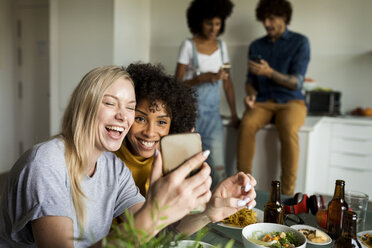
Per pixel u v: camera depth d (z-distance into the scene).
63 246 0.78
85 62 3.42
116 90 0.88
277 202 1.04
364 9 3.18
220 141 2.84
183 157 0.61
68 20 3.45
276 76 2.72
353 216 0.84
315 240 0.99
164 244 0.51
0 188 3.44
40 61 4.07
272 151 2.82
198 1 2.81
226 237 1.00
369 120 2.98
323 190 3.24
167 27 3.84
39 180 0.80
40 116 4.16
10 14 4.08
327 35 3.33
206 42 2.90
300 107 2.75
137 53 3.72
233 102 3.10
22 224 0.80
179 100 1.23
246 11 3.50
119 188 1.03
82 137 0.87
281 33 2.90
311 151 2.82
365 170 3.06
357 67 3.26
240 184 0.83
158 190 0.57
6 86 4.08
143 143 1.20
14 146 4.24
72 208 0.88
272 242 0.83
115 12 3.26
